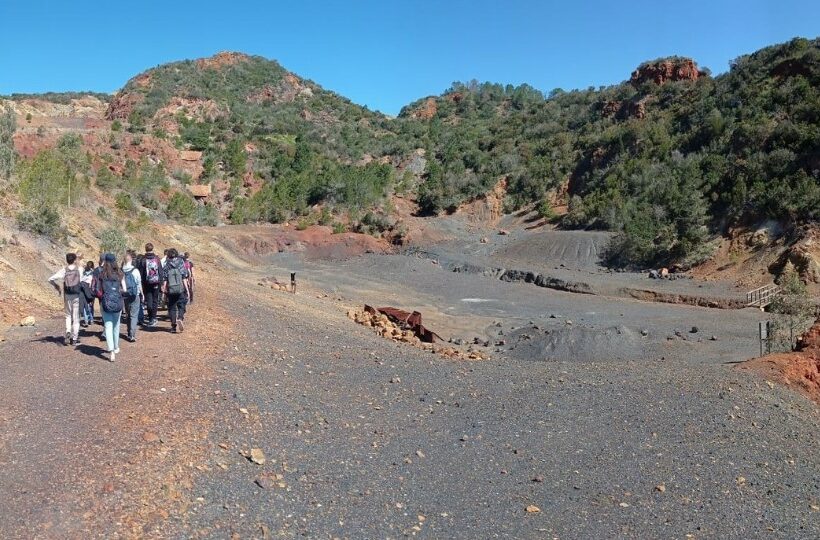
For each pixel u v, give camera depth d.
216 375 10.05
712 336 26.08
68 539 5.00
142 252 33.28
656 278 42.41
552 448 9.74
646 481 8.94
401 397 11.46
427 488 7.71
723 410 12.34
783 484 9.77
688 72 87.19
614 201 58.50
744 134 54.50
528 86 145.88
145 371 9.62
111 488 5.79
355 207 69.75
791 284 24.70
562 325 28.30
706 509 8.32
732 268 41.16
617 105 88.12
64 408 7.68
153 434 7.11
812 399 15.16
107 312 9.96
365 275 45.62
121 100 110.38
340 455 8.14
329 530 6.21
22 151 57.09
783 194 43.38
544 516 7.45
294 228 61.50
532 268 47.62
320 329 18.67
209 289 22.45
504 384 13.29
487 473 8.47
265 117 109.81
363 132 113.75
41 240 20.92
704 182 52.88
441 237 63.50
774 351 20.81
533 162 77.88
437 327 28.94
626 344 24.36
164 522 5.53
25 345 10.87
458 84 149.38
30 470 5.98
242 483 6.66
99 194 48.22
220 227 59.59
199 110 107.50
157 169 68.31
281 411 9.17
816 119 51.00
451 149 91.12
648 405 12.29
